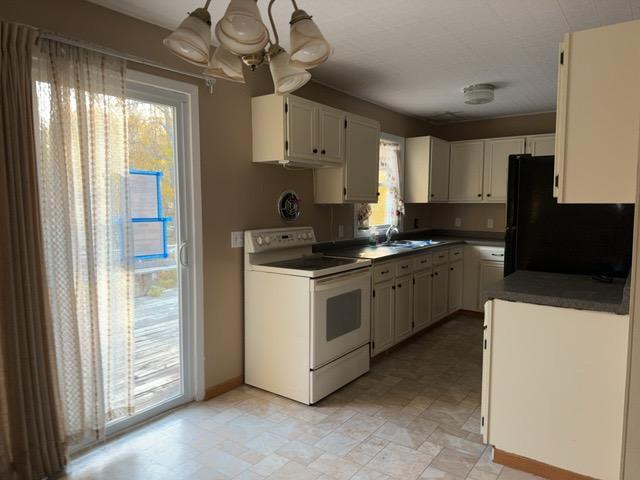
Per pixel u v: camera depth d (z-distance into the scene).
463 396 3.06
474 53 3.17
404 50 3.10
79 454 2.32
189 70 2.74
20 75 1.90
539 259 2.80
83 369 2.25
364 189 3.91
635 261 1.65
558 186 1.93
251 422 2.68
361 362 3.38
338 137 3.54
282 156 3.05
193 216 2.85
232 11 1.18
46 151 2.06
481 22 2.62
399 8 2.43
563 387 2.06
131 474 2.15
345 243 4.32
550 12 2.49
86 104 2.20
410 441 2.46
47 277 2.04
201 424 2.65
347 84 3.96
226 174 3.05
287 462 2.26
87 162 2.19
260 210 3.33
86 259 2.21
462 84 3.98
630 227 2.53
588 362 1.99
